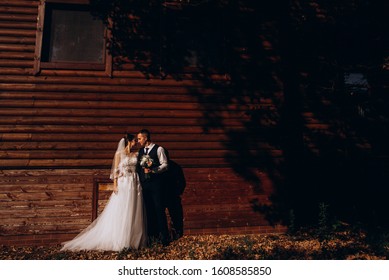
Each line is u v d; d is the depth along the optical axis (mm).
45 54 6000
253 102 6391
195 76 6273
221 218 5953
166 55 6238
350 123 6672
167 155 5973
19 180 5492
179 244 5348
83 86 5891
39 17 5945
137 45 6195
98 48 6258
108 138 5840
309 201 6309
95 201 5633
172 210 5820
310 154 6445
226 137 6203
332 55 6809
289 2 6910
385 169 6645
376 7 6926
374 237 5461
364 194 6512
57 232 5453
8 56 5746
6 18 5840
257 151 6266
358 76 6977
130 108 5996
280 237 5746
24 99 5703
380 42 6848
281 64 6621
